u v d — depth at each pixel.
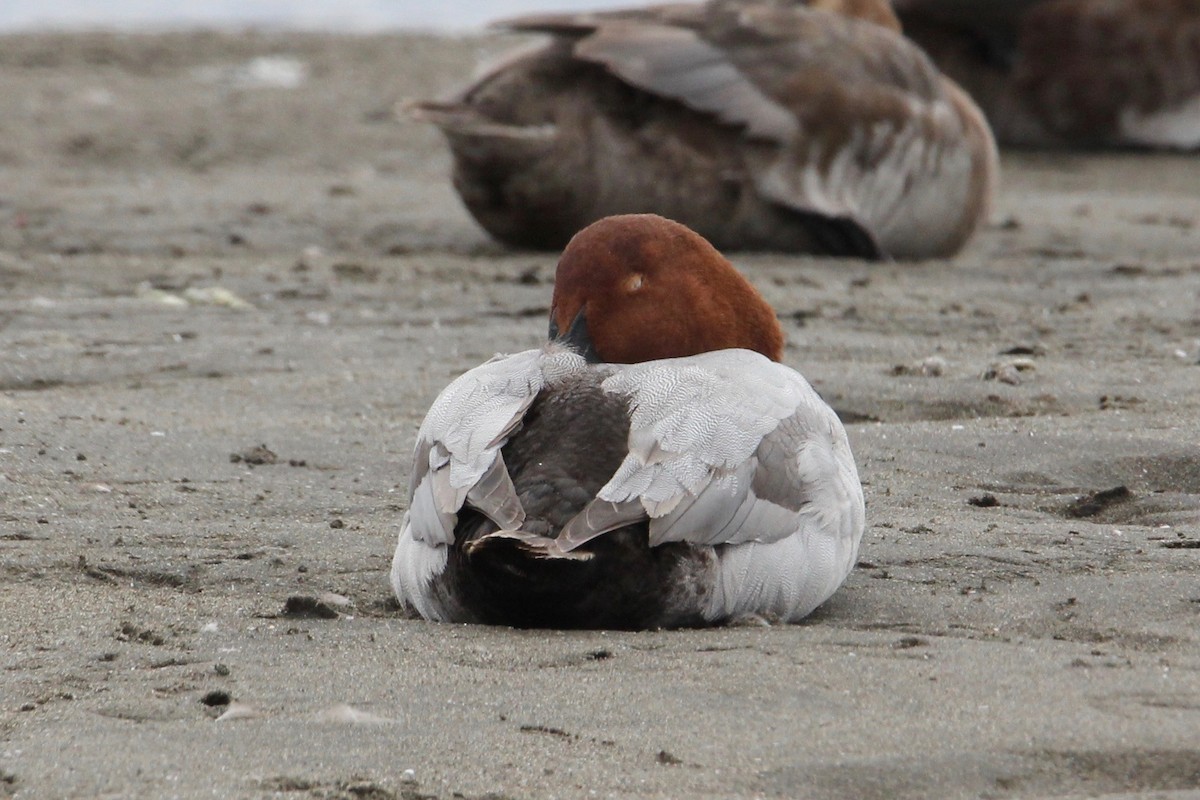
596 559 7.07
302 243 19.33
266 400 12.27
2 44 35.31
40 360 13.23
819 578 7.57
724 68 18.25
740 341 9.02
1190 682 6.62
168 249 18.69
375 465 10.66
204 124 28.11
